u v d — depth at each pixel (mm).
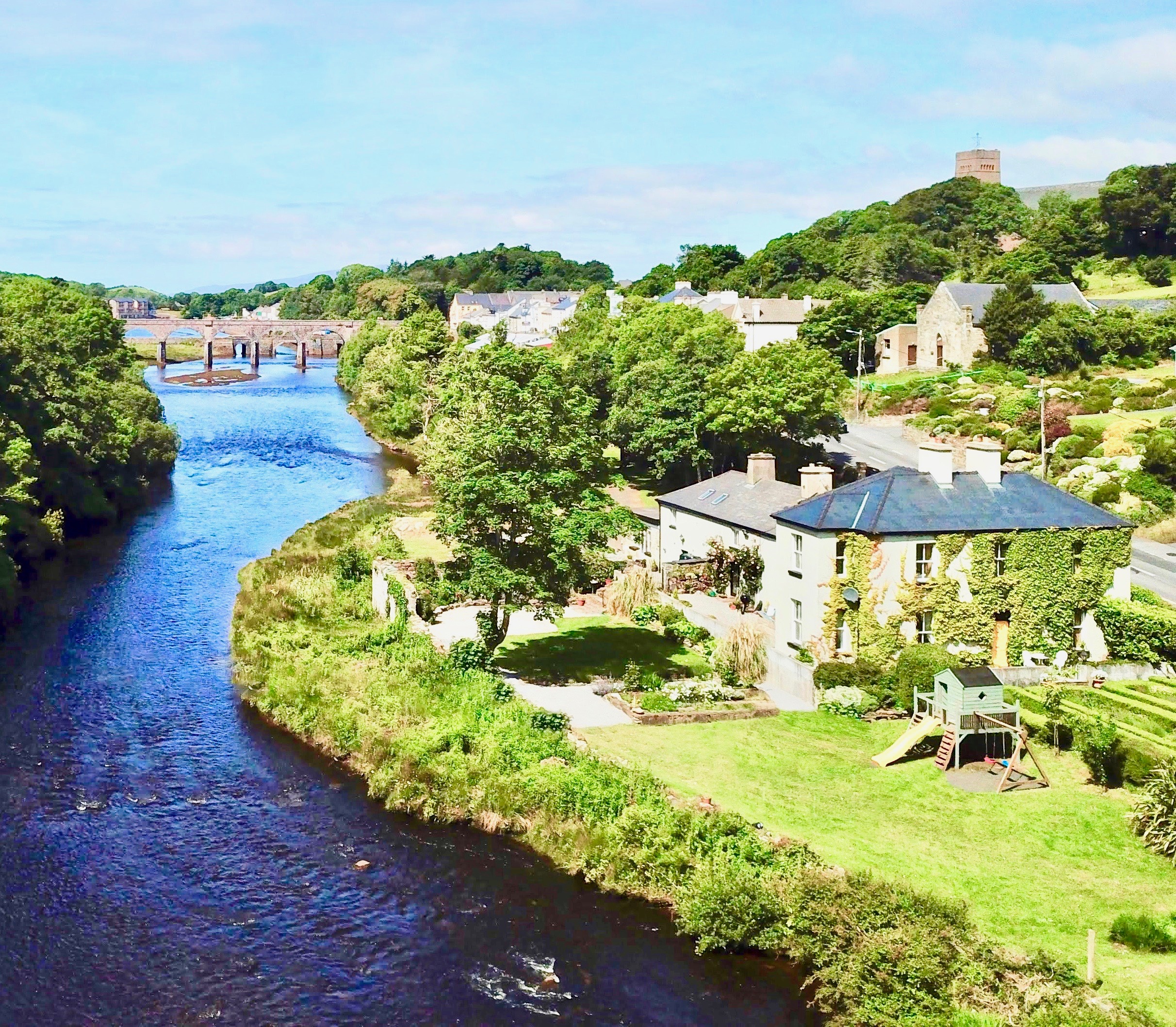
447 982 34625
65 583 79562
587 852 40781
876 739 49875
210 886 40000
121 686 59375
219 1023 32625
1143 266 171625
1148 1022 28453
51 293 145000
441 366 138375
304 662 58812
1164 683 53062
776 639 60688
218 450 143625
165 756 50875
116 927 37438
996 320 138125
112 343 143250
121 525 99625
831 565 55875
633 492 107750
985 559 56344
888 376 148375
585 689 56188
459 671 56094
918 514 56406
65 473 93562
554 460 57938
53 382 97875
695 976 34719
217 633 68562
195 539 94312
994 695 46562
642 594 69562
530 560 58531
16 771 48781
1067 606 57312
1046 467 92500
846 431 115062
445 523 58469
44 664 62438
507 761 46469
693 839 39375
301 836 43688
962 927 33000
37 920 37688
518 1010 33156
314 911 38469
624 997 33688
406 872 41031
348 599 71688
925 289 169500
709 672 58375
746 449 98188
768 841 39031
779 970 35000
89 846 42625
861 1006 31562
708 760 47062
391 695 53375
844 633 56250
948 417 112812
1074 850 39531
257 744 52469
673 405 101062
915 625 56531
